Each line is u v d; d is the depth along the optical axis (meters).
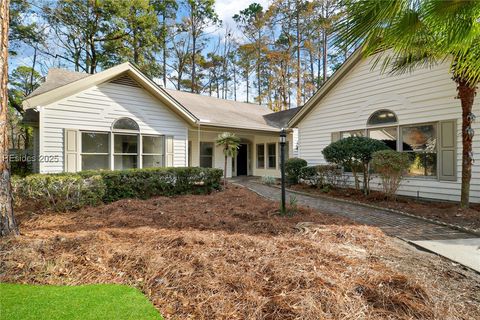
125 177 6.89
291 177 10.68
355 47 2.38
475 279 2.97
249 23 24.91
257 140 16.22
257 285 2.61
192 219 4.88
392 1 2.06
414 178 7.91
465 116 5.91
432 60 5.00
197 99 15.56
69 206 5.48
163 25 22.45
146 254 3.21
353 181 9.43
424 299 2.48
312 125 11.17
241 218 5.04
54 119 8.12
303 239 3.89
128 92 9.64
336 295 2.45
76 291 2.58
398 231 4.73
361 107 9.32
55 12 16.50
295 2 22.08
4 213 3.68
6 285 2.68
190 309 2.31
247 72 27.00
